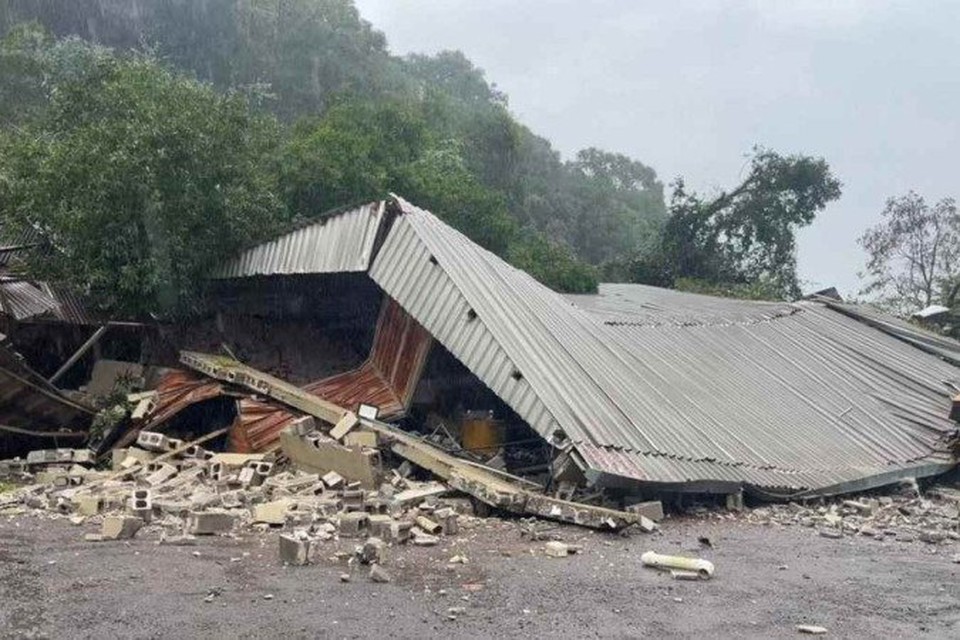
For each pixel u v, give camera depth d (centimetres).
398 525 1166
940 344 2906
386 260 1911
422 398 1953
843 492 1791
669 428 1703
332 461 1561
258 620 805
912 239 4869
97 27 4825
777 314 2889
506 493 1375
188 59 5141
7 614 796
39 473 1641
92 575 934
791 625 877
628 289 3603
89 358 2355
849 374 2508
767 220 5162
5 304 2084
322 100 5556
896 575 1132
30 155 2228
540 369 1642
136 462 1667
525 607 889
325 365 2420
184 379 2030
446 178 3478
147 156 2092
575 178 8338
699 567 1062
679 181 5269
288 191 2866
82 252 2125
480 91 8338
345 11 6800
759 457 1772
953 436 2219
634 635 817
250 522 1231
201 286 2264
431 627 808
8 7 4409
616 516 1312
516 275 2162
